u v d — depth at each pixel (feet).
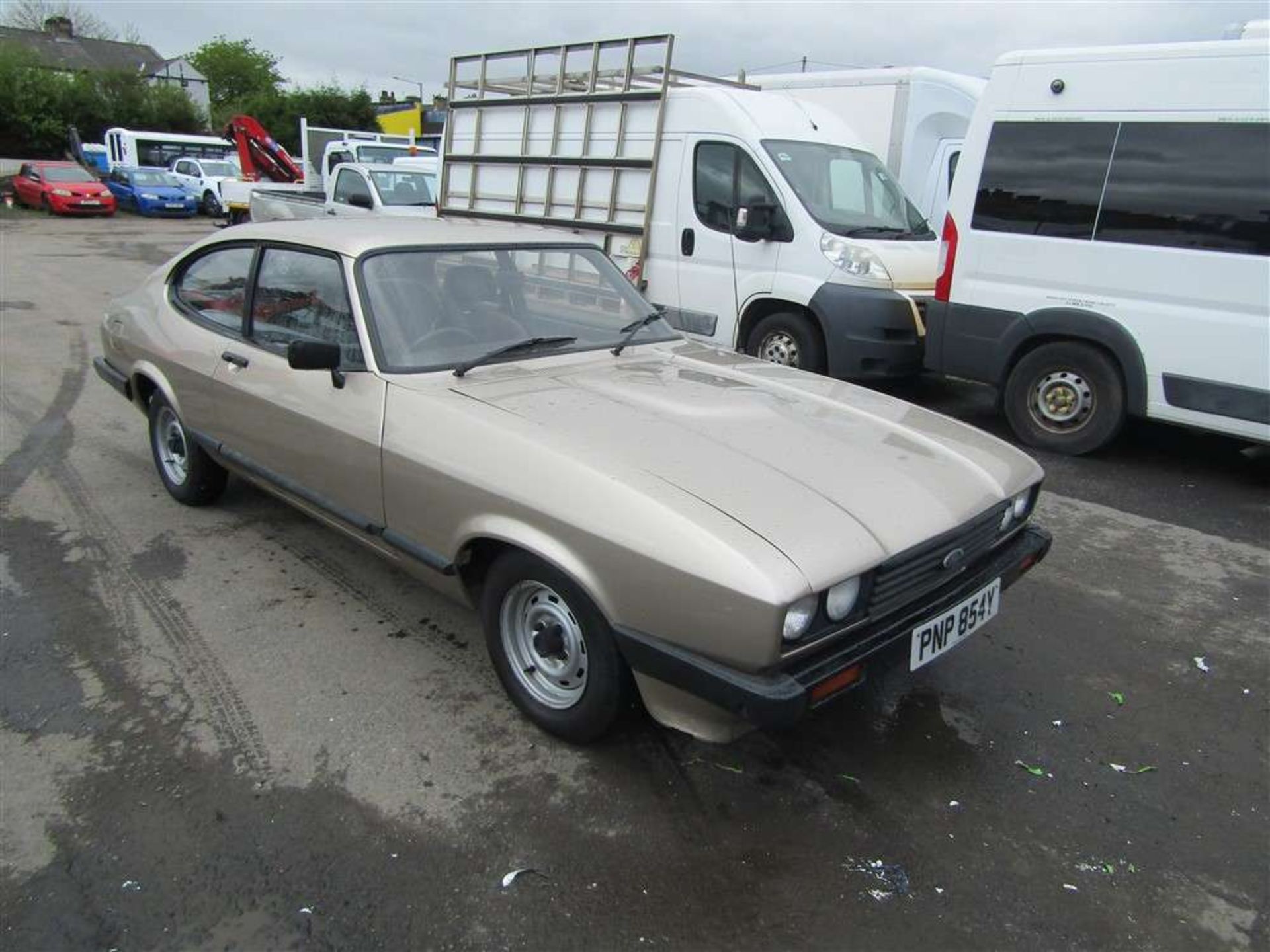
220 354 13.08
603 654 8.61
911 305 22.49
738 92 24.39
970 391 26.73
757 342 24.36
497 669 10.00
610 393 10.58
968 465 9.80
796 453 9.29
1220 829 8.75
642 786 8.96
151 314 15.02
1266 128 16.85
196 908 7.38
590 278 13.38
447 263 11.96
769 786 9.05
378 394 10.46
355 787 8.83
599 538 8.15
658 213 25.52
